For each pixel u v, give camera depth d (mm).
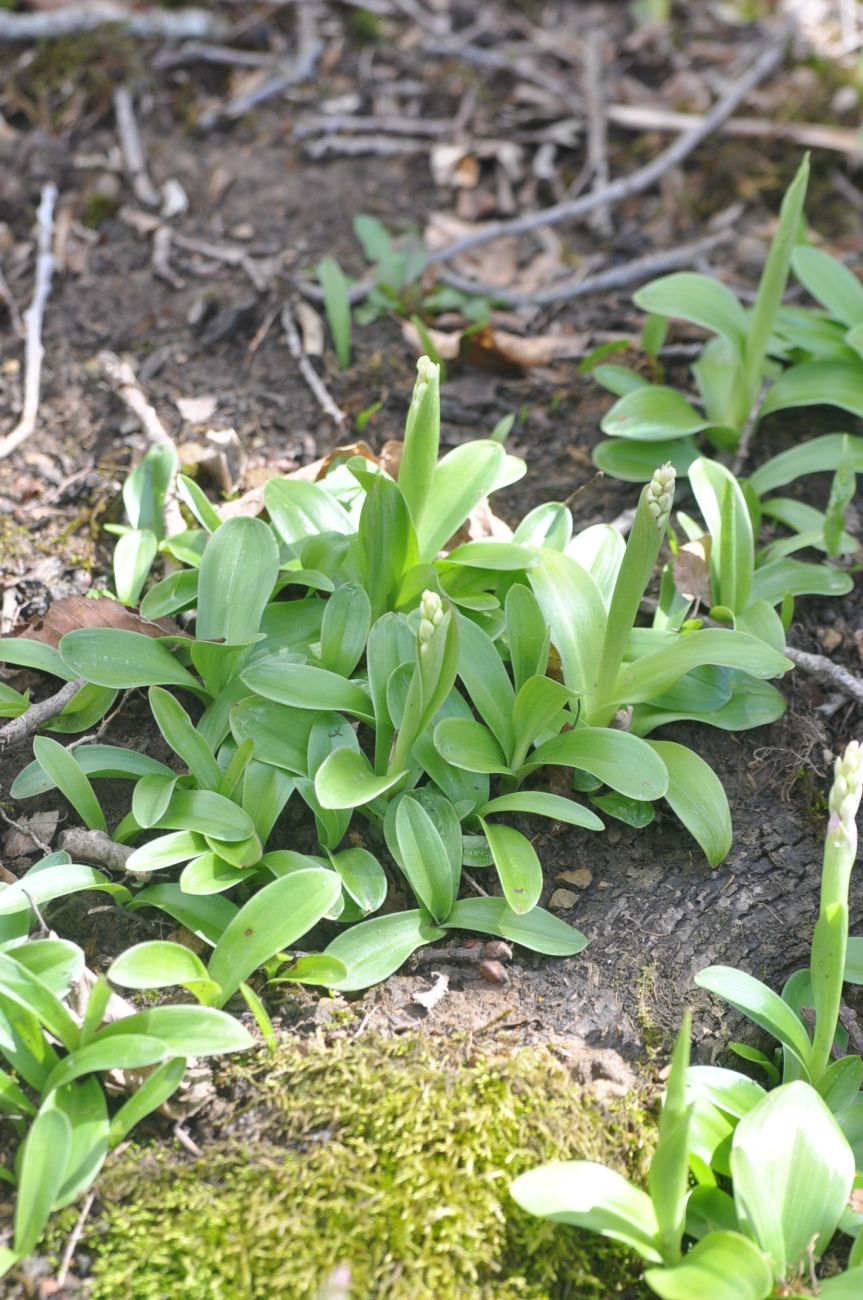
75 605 1766
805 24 2490
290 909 1629
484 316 2031
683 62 2414
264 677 1689
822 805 1758
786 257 1833
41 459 1921
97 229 2102
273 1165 1603
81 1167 1581
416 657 1655
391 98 2281
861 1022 1703
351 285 2059
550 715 1686
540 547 1749
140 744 1759
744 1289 1548
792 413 1964
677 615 1797
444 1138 1605
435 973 1680
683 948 1700
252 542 1737
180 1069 1597
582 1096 1635
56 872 1657
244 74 2260
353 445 1869
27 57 2201
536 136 2230
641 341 2014
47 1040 1610
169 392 1973
